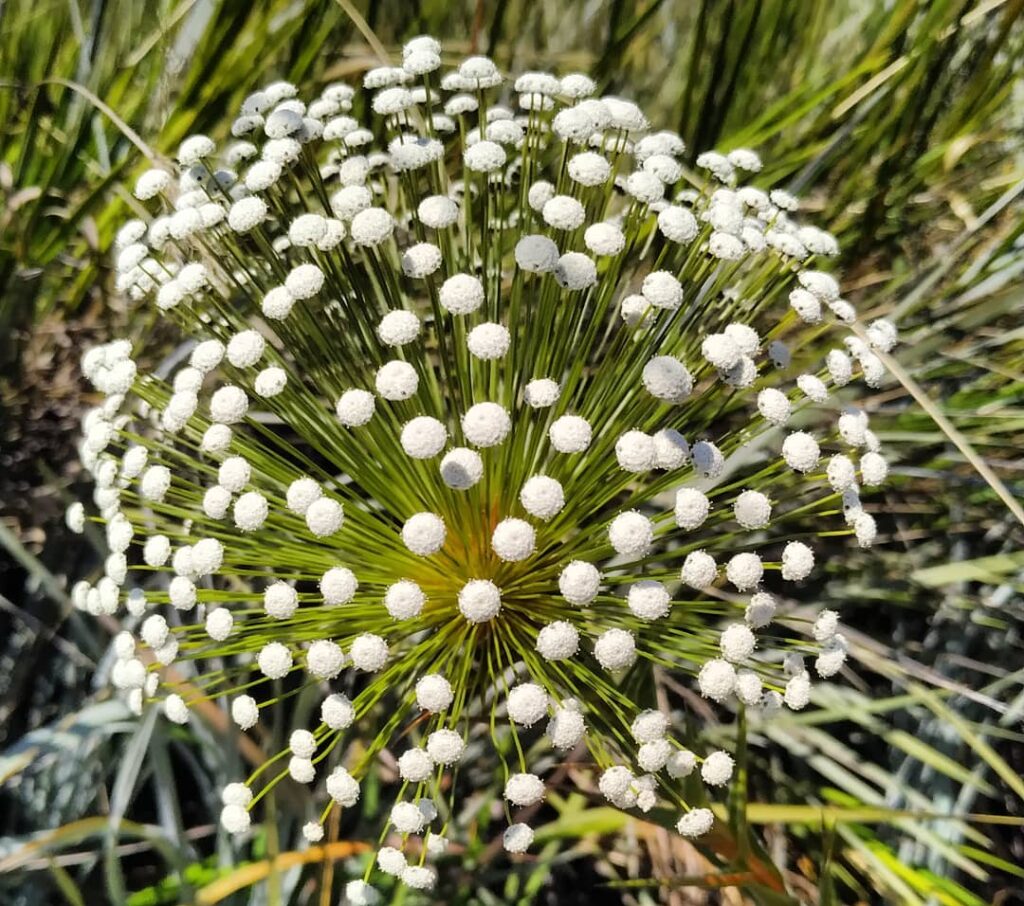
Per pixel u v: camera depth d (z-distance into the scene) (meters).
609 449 0.19
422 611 0.20
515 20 0.35
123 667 0.20
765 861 0.21
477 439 0.17
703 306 0.20
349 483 0.27
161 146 0.29
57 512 0.28
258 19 0.30
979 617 0.28
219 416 0.18
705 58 0.33
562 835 0.24
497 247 0.19
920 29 0.28
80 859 0.24
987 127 0.33
